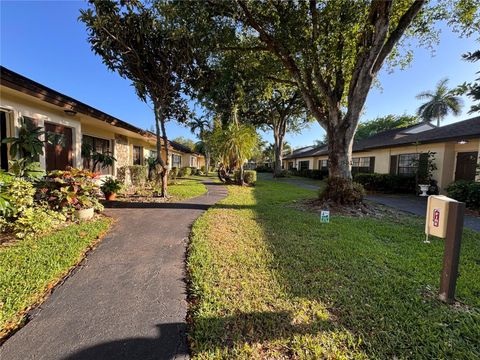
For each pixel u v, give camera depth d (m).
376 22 5.62
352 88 6.68
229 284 2.51
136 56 6.26
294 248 3.53
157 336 1.79
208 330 1.84
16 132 4.99
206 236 3.99
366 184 11.68
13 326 1.86
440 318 1.98
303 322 1.94
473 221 5.78
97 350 1.64
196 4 6.09
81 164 7.07
